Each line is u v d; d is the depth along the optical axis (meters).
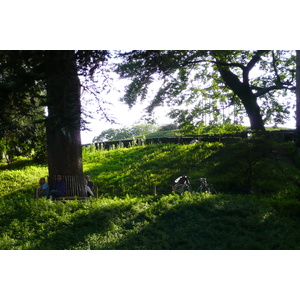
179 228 11.89
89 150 38.72
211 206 13.79
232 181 20.14
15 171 28.38
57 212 13.75
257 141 18.88
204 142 30.38
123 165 28.47
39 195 16.53
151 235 11.54
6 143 28.80
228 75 30.11
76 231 11.95
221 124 32.31
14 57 14.88
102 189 23.02
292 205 14.48
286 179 19.53
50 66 15.27
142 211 13.41
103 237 11.28
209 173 19.58
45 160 32.44
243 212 13.11
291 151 24.28
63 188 16.61
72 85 15.57
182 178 20.23
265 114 32.31
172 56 18.78
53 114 15.34
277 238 10.89
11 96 15.69
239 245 10.26
